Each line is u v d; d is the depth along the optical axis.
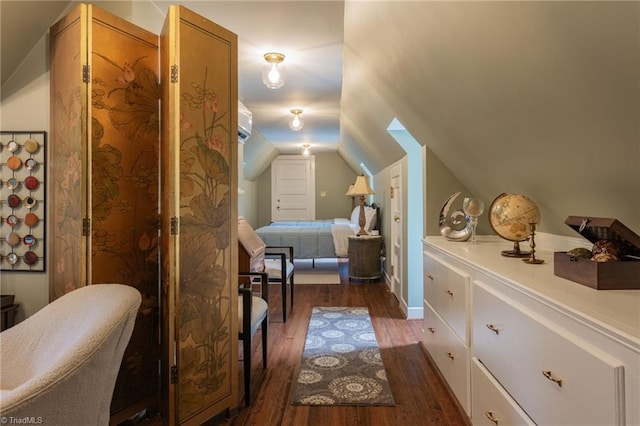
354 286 4.66
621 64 0.88
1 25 1.58
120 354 1.12
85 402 0.99
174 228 1.55
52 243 1.76
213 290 1.71
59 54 1.67
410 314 3.37
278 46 2.41
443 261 2.13
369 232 5.35
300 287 4.62
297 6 1.91
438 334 2.21
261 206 8.63
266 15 2.01
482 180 2.31
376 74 2.46
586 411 0.86
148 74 1.77
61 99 1.66
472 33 1.27
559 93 1.13
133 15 1.96
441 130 2.23
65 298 1.29
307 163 8.55
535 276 1.30
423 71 1.81
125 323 1.11
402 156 3.70
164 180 1.66
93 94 1.55
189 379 1.60
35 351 1.20
